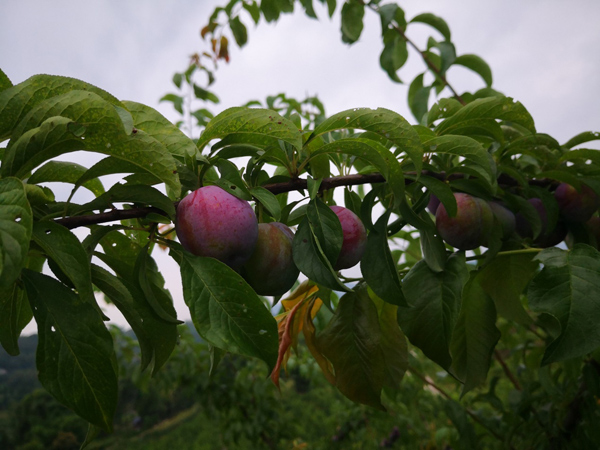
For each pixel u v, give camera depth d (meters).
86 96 0.71
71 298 0.78
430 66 2.31
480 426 2.62
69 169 1.02
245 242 0.91
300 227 0.98
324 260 0.90
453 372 1.26
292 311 1.39
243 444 6.17
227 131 0.96
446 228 1.30
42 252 0.85
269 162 1.11
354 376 1.22
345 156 1.30
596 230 1.67
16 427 26.14
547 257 1.08
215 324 0.80
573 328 0.95
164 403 25.16
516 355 2.76
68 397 0.73
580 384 1.93
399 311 1.17
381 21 2.39
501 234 1.32
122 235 1.15
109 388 0.75
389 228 1.27
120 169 0.84
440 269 1.17
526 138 1.41
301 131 1.08
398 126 0.94
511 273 1.53
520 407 2.08
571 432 1.92
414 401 4.18
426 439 4.23
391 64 2.52
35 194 0.84
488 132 1.34
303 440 7.83
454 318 1.11
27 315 1.08
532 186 1.47
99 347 0.75
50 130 0.73
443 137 1.12
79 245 0.75
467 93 2.15
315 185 1.00
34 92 0.78
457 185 1.34
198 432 18.72
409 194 1.31
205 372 5.10
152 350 0.98
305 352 4.55
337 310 1.29
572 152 1.44
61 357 0.74
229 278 0.83
